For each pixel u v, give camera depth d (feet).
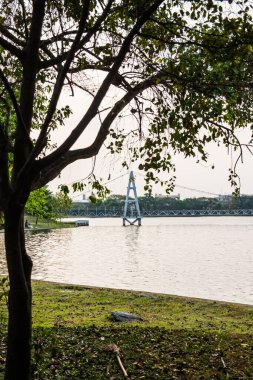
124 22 22.38
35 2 18.60
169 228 399.65
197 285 72.90
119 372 21.70
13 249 17.06
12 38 21.09
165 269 99.30
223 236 267.59
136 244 196.13
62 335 28.76
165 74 21.24
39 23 18.72
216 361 23.84
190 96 20.57
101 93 17.33
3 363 22.71
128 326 32.55
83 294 48.55
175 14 21.12
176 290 67.51
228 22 19.95
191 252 153.07
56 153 16.84
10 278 17.28
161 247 178.50
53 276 85.25
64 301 44.50
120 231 339.77
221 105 20.38
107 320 35.45
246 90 20.66
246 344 27.61
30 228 304.50
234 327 34.09
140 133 22.43
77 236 262.47
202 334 30.27
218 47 19.42
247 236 266.77
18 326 17.29
